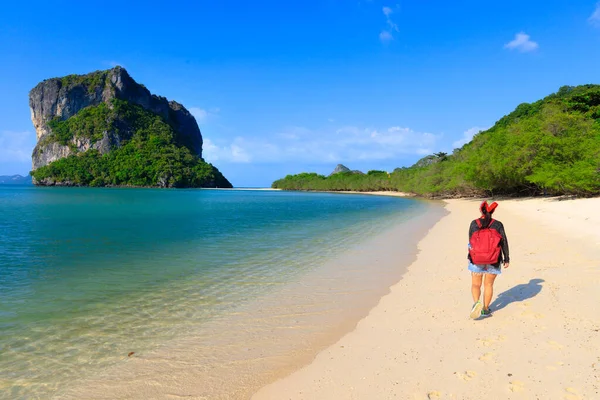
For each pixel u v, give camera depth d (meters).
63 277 9.27
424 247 12.91
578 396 3.43
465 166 47.62
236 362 4.75
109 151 197.12
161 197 77.44
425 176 68.50
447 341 4.90
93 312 6.70
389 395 3.76
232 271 9.84
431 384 3.89
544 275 7.57
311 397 3.85
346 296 7.48
